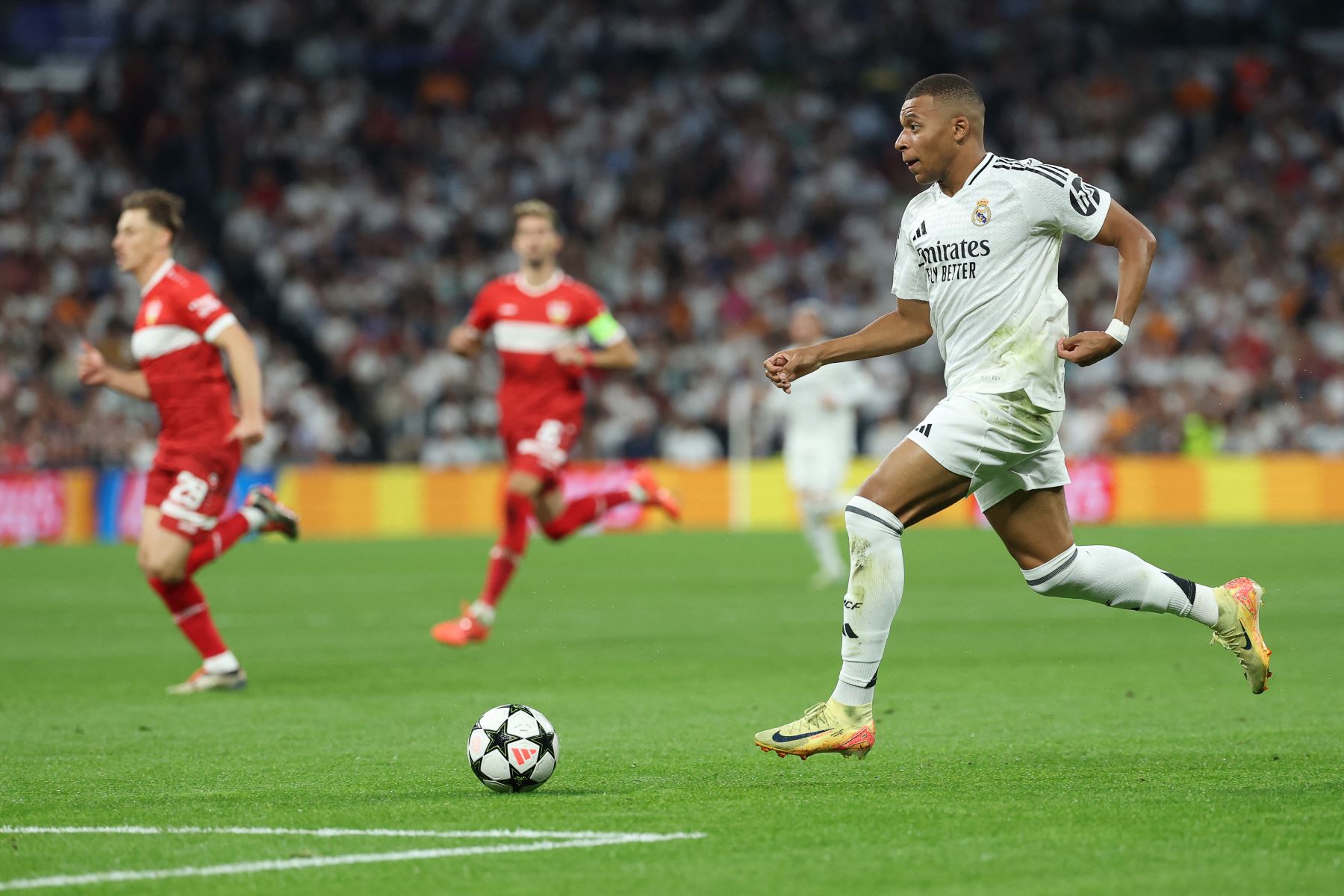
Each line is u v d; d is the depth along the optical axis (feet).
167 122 297.74
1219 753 60.75
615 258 299.58
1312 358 291.38
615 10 330.54
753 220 310.45
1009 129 329.11
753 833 45.62
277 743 66.59
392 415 267.80
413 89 321.73
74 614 133.08
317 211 295.28
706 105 323.37
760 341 288.30
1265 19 348.59
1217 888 38.93
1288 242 313.12
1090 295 294.05
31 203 282.56
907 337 58.95
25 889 40.11
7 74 320.09
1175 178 326.65
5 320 261.44
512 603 138.31
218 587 156.66
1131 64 337.31
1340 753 60.59
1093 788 52.54
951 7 340.18
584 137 313.94
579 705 78.13
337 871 41.57
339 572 174.29
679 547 210.18
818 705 55.67
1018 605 131.54
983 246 54.75
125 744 66.85
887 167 323.16
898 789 52.95
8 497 223.92
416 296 286.25
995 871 40.75
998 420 54.54
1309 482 254.68
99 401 251.39
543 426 106.93
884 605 54.65
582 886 39.70
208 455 85.40
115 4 321.32
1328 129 332.39
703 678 89.10
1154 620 119.65
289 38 320.50
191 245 287.48
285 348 272.31
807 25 336.70
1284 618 118.21
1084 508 248.93
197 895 39.45
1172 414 278.05
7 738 68.59
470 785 54.90
